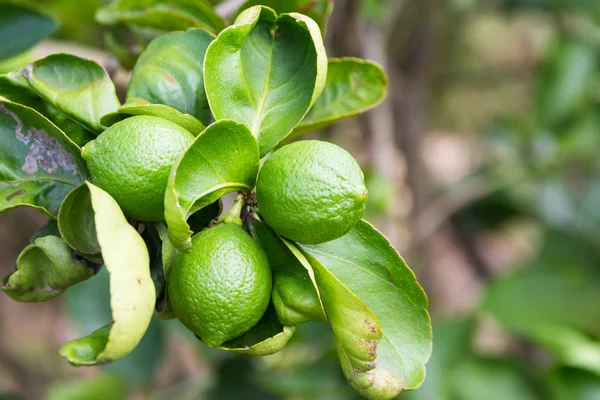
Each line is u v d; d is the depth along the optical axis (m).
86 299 0.82
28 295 0.50
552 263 0.99
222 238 0.48
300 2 0.57
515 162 1.10
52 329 1.45
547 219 1.12
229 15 0.61
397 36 1.12
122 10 0.60
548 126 1.08
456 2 1.20
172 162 0.48
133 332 0.45
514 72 1.40
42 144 0.51
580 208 1.14
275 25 0.54
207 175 0.48
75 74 0.51
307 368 0.76
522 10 1.14
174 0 0.59
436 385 0.82
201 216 0.51
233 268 0.48
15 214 1.14
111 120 0.50
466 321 0.87
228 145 0.48
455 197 1.12
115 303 0.44
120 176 0.47
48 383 1.24
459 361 0.87
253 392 0.77
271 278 0.49
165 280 0.49
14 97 0.52
